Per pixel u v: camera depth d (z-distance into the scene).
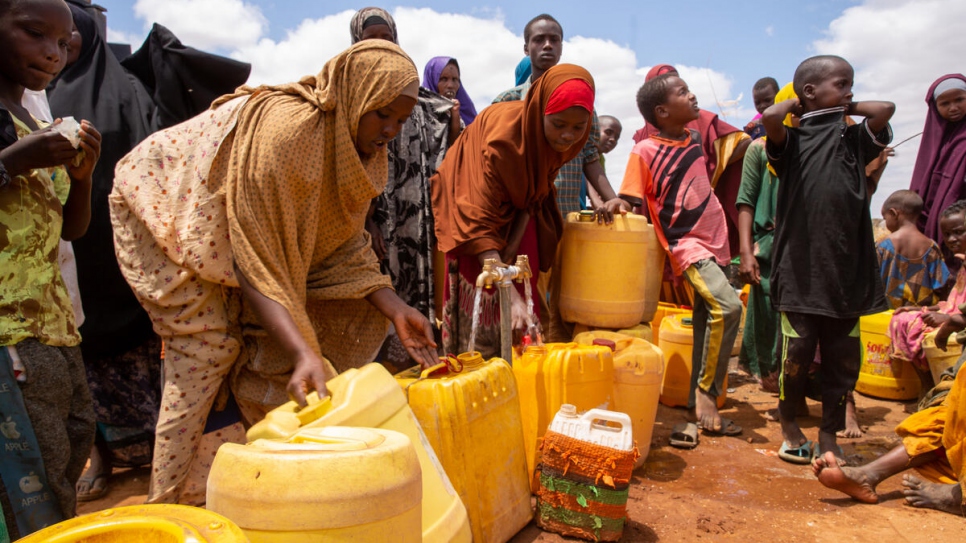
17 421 2.17
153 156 2.76
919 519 3.38
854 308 4.04
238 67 4.01
